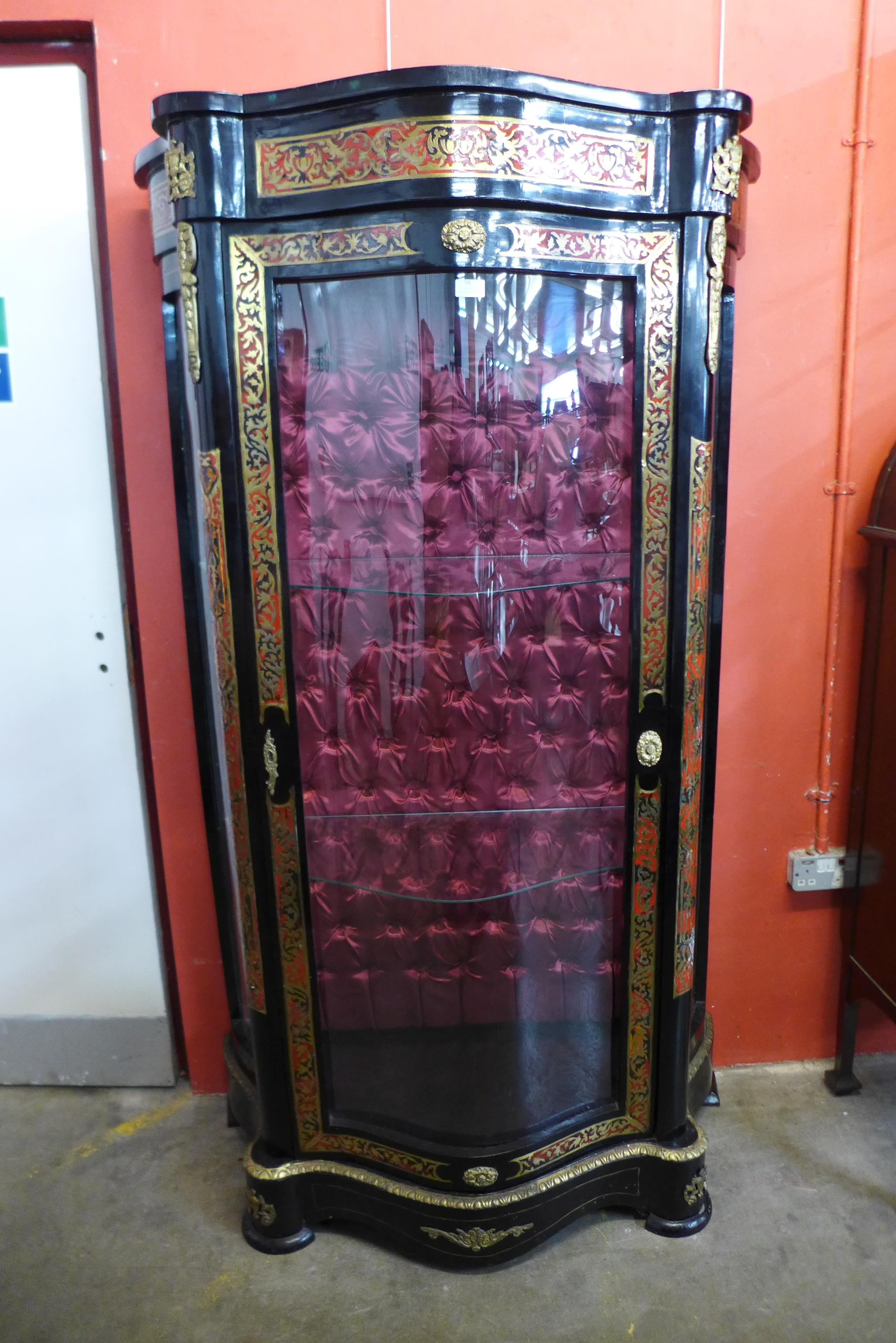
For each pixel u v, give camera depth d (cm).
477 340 134
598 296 134
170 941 207
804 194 171
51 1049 207
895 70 167
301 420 138
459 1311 152
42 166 169
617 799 151
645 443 137
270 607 141
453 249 127
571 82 122
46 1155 188
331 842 152
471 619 145
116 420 184
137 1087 209
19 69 166
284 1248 164
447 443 139
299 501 140
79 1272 161
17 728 192
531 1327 149
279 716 145
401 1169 157
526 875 154
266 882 151
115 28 162
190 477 174
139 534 181
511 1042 158
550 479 140
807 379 179
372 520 142
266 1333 149
